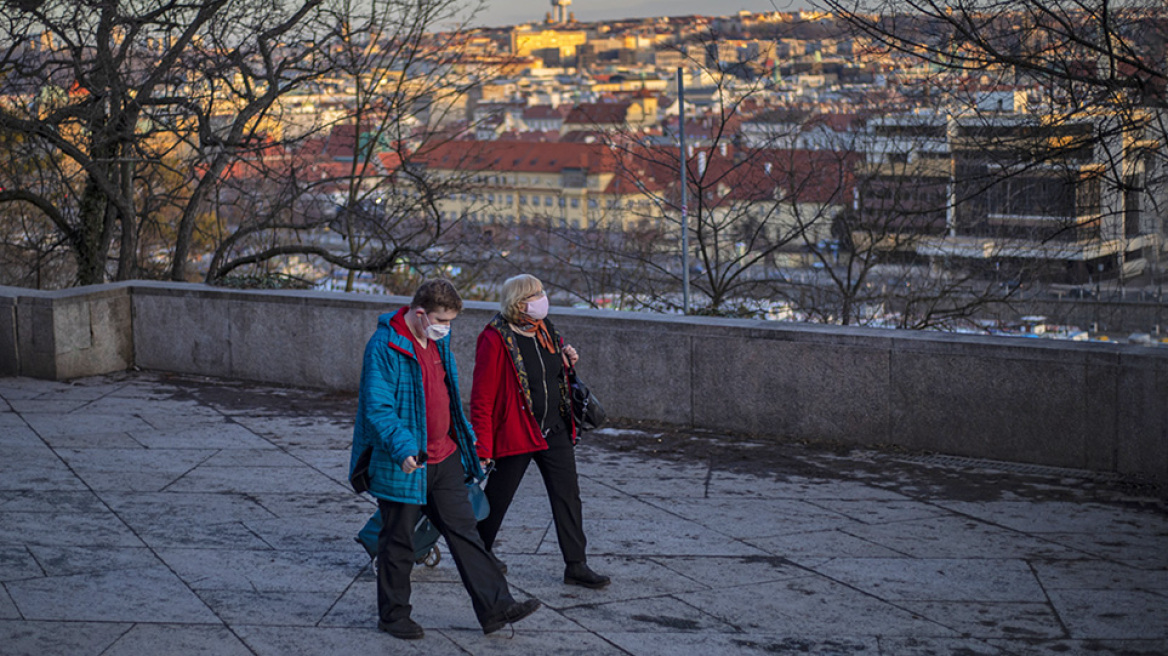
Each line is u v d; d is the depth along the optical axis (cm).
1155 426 701
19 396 935
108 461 738
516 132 10969
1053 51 842
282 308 991
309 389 988
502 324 509
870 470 740
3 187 1438
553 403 513
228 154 1334
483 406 502
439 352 466
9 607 469
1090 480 708
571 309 906
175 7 1278
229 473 718
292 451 778
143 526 600
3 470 707
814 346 801
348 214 1466
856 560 570
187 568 534
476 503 494
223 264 1514
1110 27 811
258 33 1329
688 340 841
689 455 782
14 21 1228
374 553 520
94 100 1268
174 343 1045
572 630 474
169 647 435
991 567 559
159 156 1340
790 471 741
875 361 784
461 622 481
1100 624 486
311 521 621
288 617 475
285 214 1578
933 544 595
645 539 603
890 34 857
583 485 711
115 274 1588
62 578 509
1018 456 749
